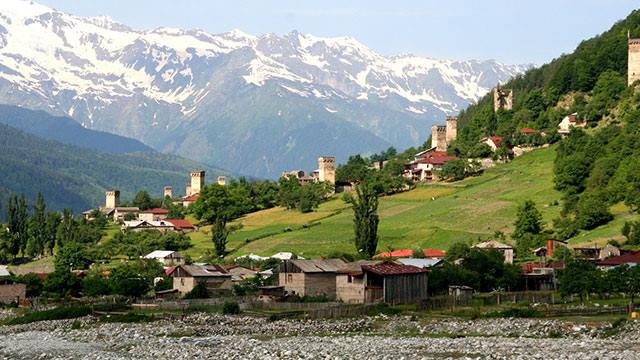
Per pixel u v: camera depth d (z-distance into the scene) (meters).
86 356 152.38
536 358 135.00
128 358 147.62
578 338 156.75
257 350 149.62
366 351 145.88
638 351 139.62
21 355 157.38
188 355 147.75
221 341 163.75
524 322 175.75
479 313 194.88
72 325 199.12
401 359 137.50
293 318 196.75
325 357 141.25
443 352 144.25
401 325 180.25
